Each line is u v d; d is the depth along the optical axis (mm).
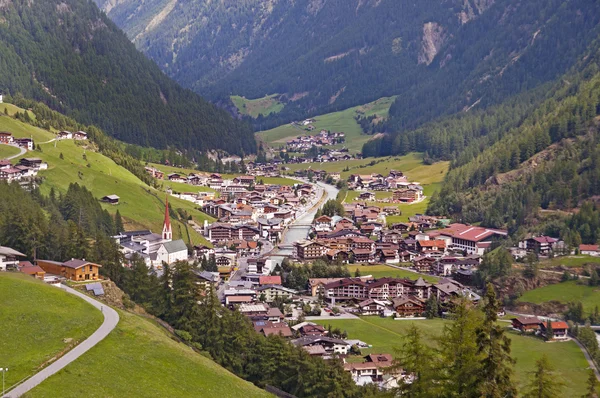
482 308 106000
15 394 106438
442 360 108250
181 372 136875
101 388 116875
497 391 96438
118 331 141875
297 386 164625
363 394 160875
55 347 128125
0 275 155875
